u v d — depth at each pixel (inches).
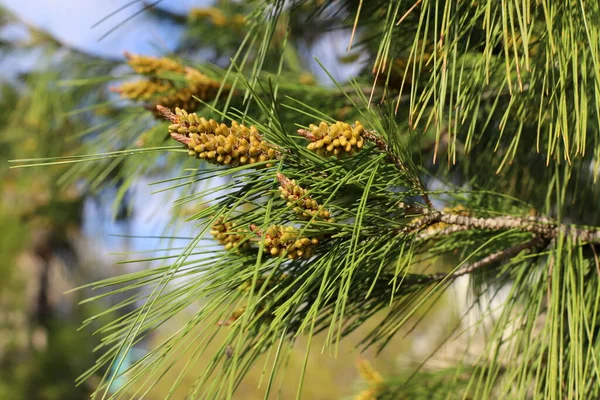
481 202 31.4
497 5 27.4
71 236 126.2
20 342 159.3
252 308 25.3
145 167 34.2
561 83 27.5
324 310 28.9
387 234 27.6
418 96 31.4
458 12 27.9
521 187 32.7
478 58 29.5
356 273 27.4
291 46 50.7
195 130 25.9
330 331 25.9
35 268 152.9
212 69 34.8
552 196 32.8
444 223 28.9
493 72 29.2
